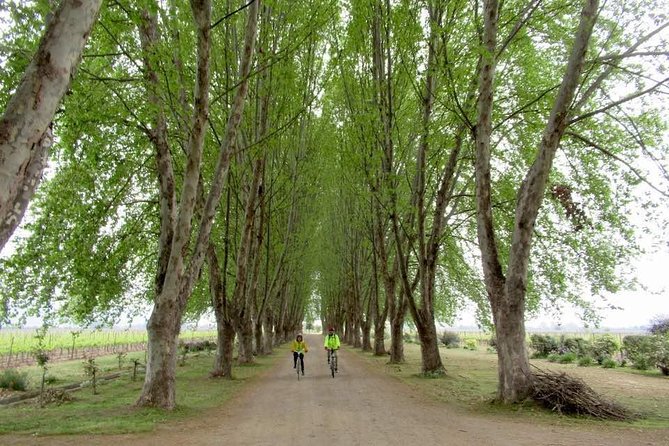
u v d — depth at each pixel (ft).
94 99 35.88
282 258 84.23
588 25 31.76
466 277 75.10
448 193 57.72
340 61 53.72
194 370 65.57
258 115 53.93
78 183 43.14
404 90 52.34
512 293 33.78
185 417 30.58
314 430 26.35
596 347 90.33
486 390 43.52
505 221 55.16
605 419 29.30
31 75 12.00
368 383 49.80
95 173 43.70
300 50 60.80
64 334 164.86
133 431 25.71
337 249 133.80
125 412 30.78
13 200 11.50
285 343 171.42
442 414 31.14
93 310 51.85
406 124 58.59
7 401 39.32
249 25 34.35
